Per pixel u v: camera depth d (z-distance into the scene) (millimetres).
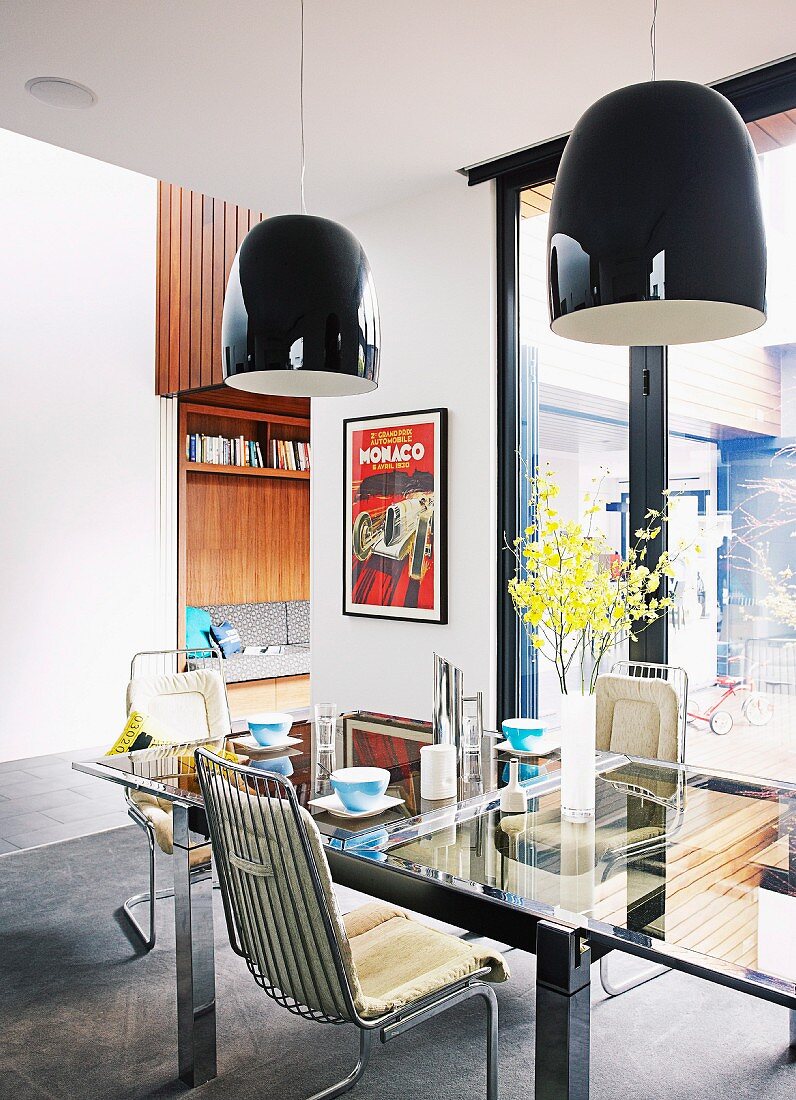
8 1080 2176
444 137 3389
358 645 4250
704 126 1232
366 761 2371
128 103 3105
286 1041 2367
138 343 6180
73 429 5844
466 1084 2141
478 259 3766
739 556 3086
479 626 3771
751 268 1252
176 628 6414
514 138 3400
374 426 4145
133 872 3615
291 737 2697
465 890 1511
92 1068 2232
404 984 1739
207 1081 2172
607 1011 2502
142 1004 2561
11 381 5562
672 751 2598
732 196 1233
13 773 5191
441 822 1862
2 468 5508
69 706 5781
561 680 1935
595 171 1252
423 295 3973
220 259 5656
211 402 6832
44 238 5723
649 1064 2219
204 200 5844
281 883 1668
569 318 1544
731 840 1737
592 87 3010
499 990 2646
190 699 3211
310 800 2002
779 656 2994
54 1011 2520
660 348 3287
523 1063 2232
